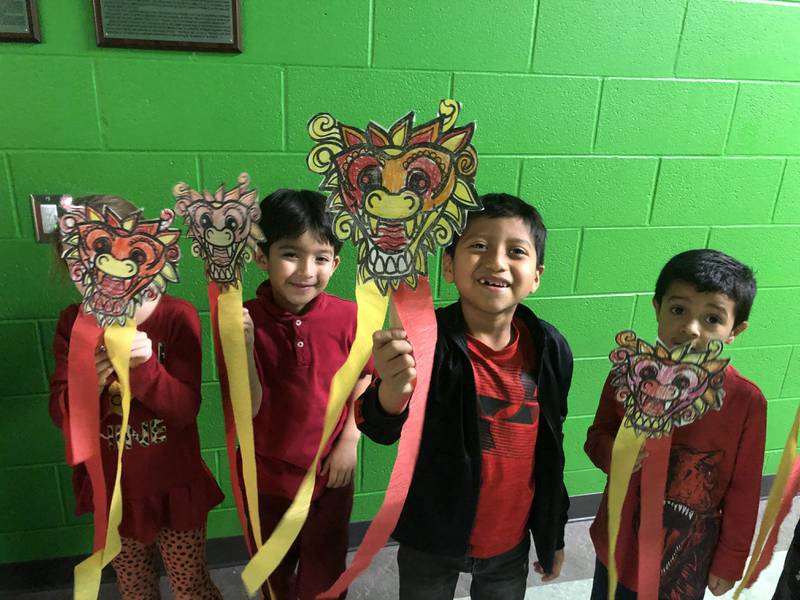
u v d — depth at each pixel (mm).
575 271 1506
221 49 1175
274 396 1127
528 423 982
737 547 1000
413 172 719
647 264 1539
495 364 978
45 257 1242
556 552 1107
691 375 793
